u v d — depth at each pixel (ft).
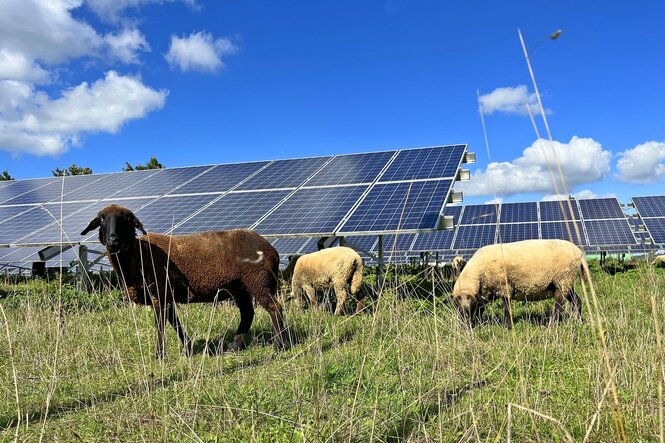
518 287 22.25
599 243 52.85
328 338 17.87
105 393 13.71
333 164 44.73
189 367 12.85
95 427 11.14
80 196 46.32
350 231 30.14
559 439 9.17
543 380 12.76
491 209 71.20
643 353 12.84
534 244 22.36
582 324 18.39
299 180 42.22
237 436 10.25
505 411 10.08
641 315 18.43
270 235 31.50
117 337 18.78
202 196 41.91
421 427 9.71
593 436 9.04
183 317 22.90
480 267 22.49
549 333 16.61
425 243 60.18
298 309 24.71
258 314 24.52
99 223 19.39
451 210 74.49
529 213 66.54
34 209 43.80
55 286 32.32
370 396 11.71
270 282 20.33
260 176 44.83
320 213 33.86
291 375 13.37
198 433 10.39
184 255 19.61
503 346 14.62
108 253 19.21
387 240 61.36
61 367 15.56
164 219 37.83
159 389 13.03
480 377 12.17
